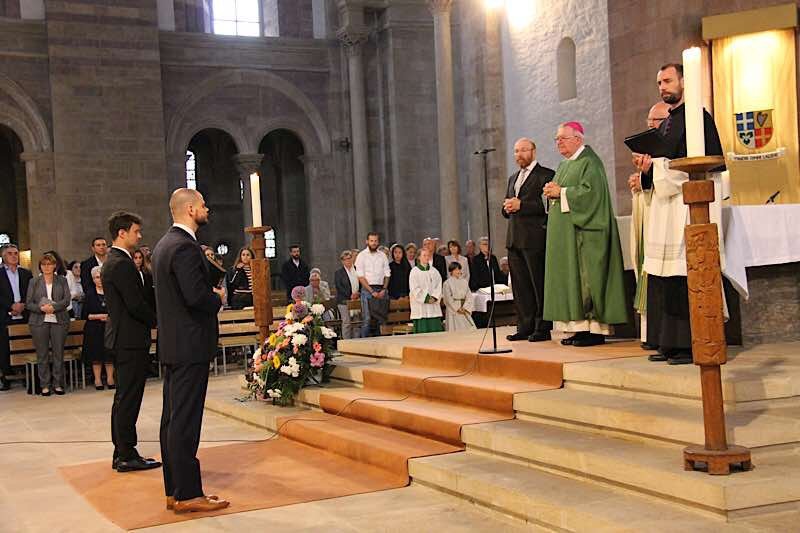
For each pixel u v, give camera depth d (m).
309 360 8.89
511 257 8.25
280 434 8.24
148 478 7.01
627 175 14.77
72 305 14.02
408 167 24.06
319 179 25.27
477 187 18.14
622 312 7.24
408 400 7.63
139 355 7.24
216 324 6.06
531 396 6.31
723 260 5.92
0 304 12.91
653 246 6.05
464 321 13.28
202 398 6.00
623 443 5.45
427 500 5.84
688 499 4.54
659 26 14.04
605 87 15.23
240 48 24.44
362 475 6.59
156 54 22.75
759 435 4.84
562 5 16.05
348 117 25.28
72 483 6.98
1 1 21.84
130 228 7.12
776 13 12.74
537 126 16.89
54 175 22.00
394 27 23.94
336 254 25.31
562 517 4.80
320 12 25.48
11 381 13.91
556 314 7.49
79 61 22.05
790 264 7.00
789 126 12.88
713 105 13.47
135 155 22.50
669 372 5.74
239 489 6.42
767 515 4.41
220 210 30.64
